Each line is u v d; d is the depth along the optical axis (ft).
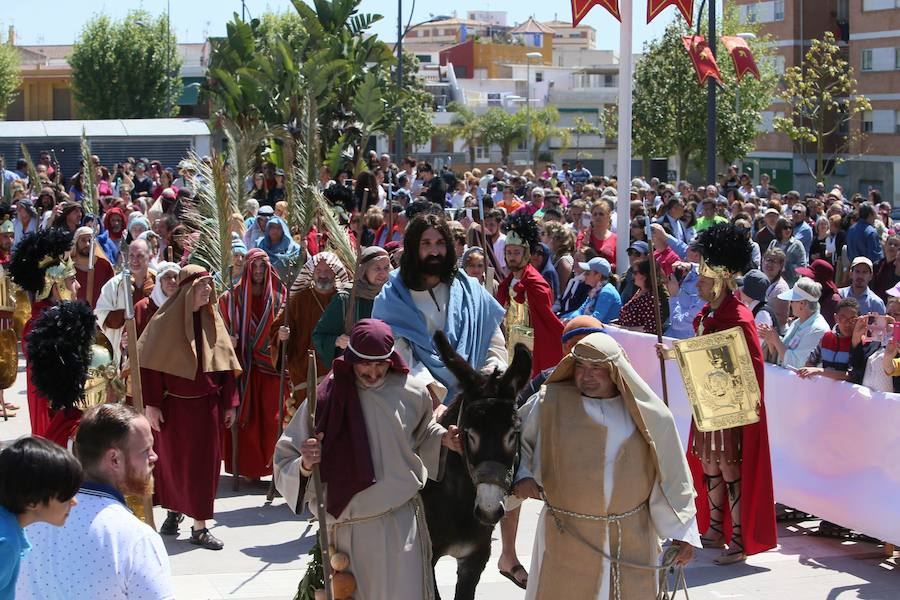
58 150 108.47
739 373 24.73
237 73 88.79
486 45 341.82
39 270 35.01
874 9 177.47
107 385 24.63
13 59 217.36
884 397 26.53
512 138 235.20
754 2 194.80
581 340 18.24
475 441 17.46
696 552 27.20
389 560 18.11
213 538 27.84
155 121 112.98
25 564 12.98
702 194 79.05
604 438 18.21
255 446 33.09
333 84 87.10
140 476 14.26
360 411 18.02
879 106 177.88
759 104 138.10
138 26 204.44
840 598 24.27
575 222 60.03
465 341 21.34
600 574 18.33
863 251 59.82
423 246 21.12
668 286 40.29
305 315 31.19
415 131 181.57
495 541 28.12
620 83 44.45
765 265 38.70
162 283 30.25
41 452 12.30
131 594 13.20
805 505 28.43
